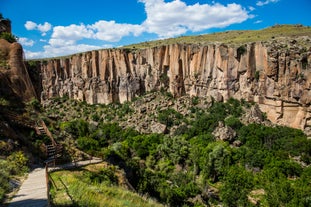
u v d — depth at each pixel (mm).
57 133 47406
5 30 56188
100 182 34469
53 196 22766
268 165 83188
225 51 126562
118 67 161000
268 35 149875
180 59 142750
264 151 92562
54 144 39250
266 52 112062
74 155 43000
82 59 169750
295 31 150000
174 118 132250
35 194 22266
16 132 36031
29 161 32062
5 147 30812
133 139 118500
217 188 79188
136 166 64625
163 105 141000
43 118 46250
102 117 150000
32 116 43656
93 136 115125
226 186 67125
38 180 26516
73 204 21359
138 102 149000
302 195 55281
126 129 131500
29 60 177250
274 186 60656
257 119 111625
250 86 119875
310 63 101500
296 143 92688
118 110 153000
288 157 90125
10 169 27219
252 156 90750
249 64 118375
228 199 62969
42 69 174375
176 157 99000
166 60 148500
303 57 102625
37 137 38469
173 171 94750
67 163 39438
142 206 26484
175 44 144375
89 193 25031
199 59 136125
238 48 121250
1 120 35125
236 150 96188
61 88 174500
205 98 133625
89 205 22344
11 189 23188
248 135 103875
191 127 122625
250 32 178000
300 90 103000
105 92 162375
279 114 109500
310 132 99562
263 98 115500
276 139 99938
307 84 101312
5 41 49906
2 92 42375
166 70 150375
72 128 109000
